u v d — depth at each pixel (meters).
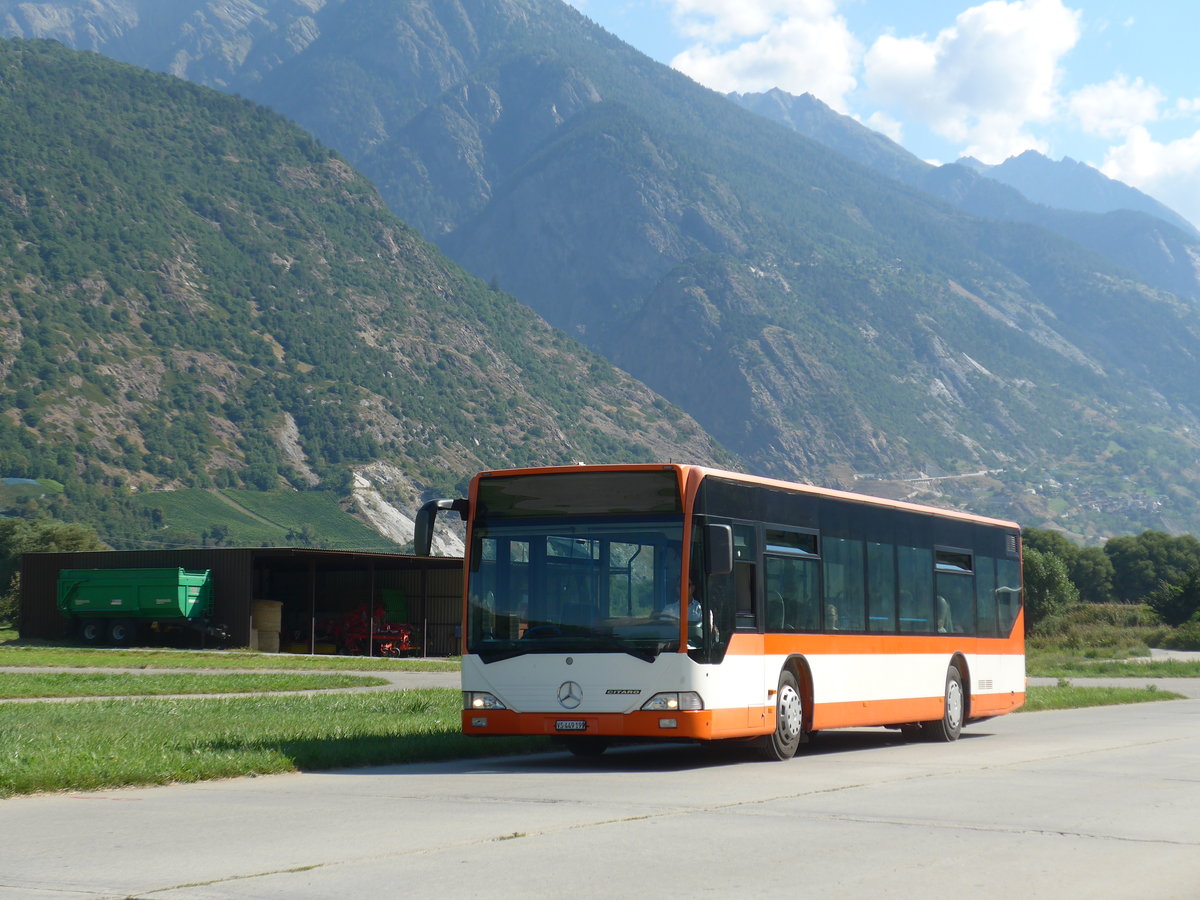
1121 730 21.61
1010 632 22.45
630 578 14.46
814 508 16.91
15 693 26.27
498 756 16.42
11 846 8.91
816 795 11.92
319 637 59.34
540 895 7.32
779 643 15.77
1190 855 8.98
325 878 7.77
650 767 14.92
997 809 11.11
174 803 11.23
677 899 7.26
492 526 15.04
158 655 48.03
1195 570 76.94
